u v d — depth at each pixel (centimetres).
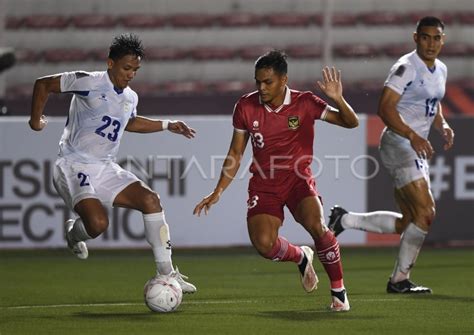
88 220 2484
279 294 2914
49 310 2556
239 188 4169
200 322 2283
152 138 4106
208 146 4119
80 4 6159
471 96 5316
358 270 3631
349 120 2359
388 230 3152
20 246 4141
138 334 2114
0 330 2194
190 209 4144
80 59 6006
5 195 4125
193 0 6206
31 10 6131
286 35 6109
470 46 6053
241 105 2447
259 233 2398
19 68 5950
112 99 2536
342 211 3206
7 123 4106
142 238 4162
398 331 2144
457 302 2650
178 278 2605
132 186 2564
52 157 4125
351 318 2338
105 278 3438
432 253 4212
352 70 5972
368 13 6147
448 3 6181
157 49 6038
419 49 2800
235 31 6112
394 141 2877
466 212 4300
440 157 4275
